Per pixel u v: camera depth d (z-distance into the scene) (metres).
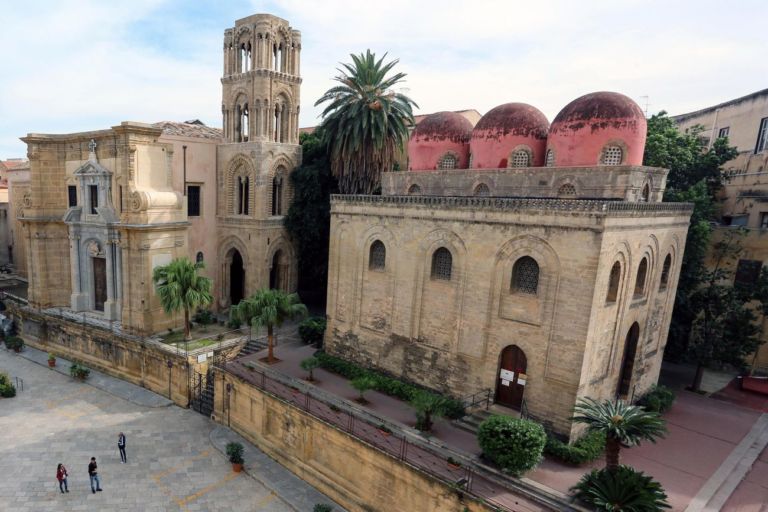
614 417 16.14
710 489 17.86
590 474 16.84
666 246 24.42
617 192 21.98
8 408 28.31
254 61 36.59
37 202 37.91
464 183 27.17
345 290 28.33
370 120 33.31
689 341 30.62
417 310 24.70
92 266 37.28
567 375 19.77
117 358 32.91
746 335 26.84
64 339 36.31
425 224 24.00
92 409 28.42
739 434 22.67
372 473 19.33
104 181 34.53
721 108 40.31
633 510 15.05
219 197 39.56
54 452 23.83
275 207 38.97
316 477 21.52
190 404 28.84
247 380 25.38
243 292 42.25
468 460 18.70
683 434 22.39
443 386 23.95
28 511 19.64
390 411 23.02
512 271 21.23
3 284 52.03
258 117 36.94
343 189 35.94
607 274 19.53
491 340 22.06
